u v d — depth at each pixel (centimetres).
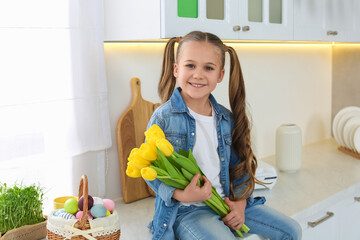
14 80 146
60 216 127
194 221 135
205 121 146
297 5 190
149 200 183
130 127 178
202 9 154
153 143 125
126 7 158
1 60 142
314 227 177
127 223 159
